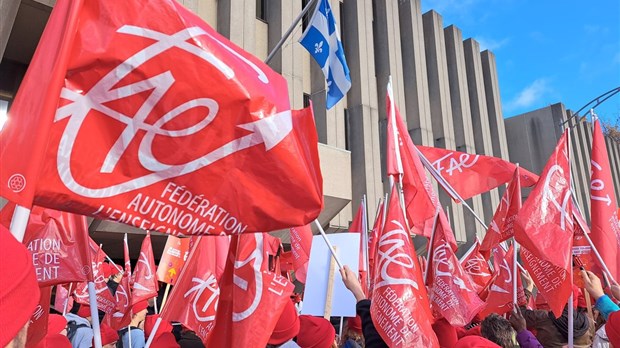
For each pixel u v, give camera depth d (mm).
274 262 5758
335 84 5434
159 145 1669
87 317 5891
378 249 3131
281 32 14898
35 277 986
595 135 4645
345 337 4125
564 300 3654
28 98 1411
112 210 1579
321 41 5484
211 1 13711
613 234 4309
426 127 20000
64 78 1477
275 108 1853
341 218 15969
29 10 9484
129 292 5441
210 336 2740
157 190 1662
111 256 16484
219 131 1751
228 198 1767
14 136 1365
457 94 23359
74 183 1524
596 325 4406
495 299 5086
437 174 5414
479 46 26250
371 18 18672
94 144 1572
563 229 3908
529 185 5836
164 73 1676
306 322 3650
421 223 4887
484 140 24203
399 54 19938
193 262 3262
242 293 2693
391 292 2932
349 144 17094
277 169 1820
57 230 2494
